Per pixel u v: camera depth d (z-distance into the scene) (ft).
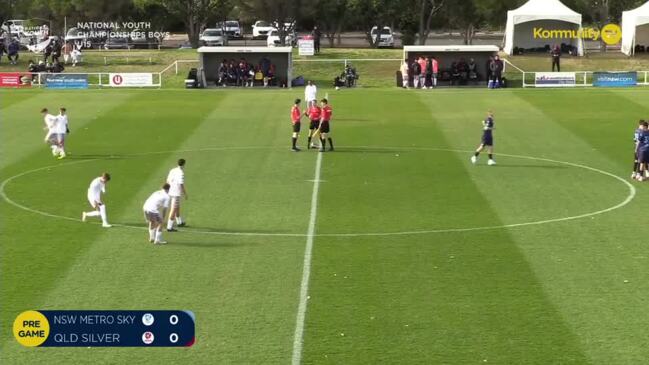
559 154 132.57
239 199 104.68
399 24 310.86
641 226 91.76
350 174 118.73
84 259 80.84
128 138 147.64
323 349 61.26
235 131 154.40
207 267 78.69
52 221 94.38
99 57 256.93
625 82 219.00
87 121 166.61
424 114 174.19
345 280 75.10
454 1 302.04
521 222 93.61
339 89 217.77
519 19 255.09
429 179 115.44
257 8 299.17
